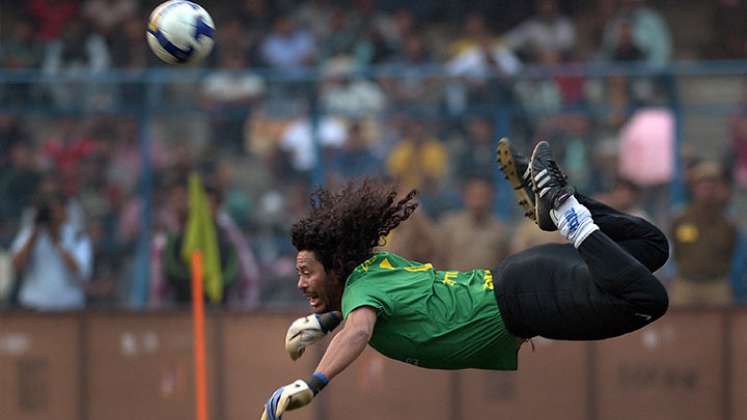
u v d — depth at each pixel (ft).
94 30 187.73
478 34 187.93
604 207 76.54
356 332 71.77
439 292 74.74
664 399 130.93
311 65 187.83
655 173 149.69
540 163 75.77
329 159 151.53
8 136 151.02
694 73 151.43
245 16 191.01
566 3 192.95
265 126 152.25
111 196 150.61
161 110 152.46
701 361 131.03
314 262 76.18
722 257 141.59
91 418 130.72
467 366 76.33
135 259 148.87
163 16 83.35
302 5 194.59
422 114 152.05
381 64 186.50
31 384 130.72
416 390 130.82
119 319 131.34
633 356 131.23
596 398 131.03
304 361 130.82
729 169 150.30
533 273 75.00
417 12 195.72
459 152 151.12
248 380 130.82
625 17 188.14
